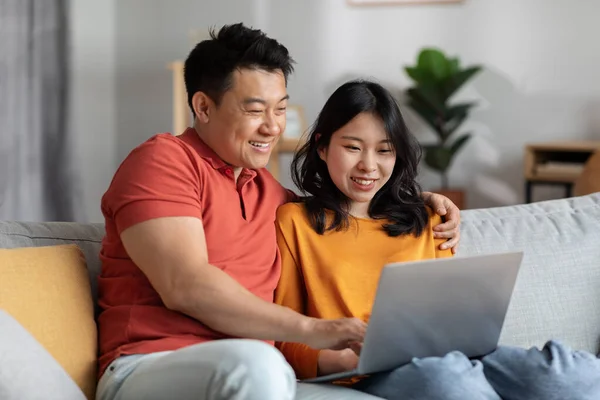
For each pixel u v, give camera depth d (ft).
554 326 6.33
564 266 6.48
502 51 18.53
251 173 5.74
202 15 19.72
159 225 5.02
